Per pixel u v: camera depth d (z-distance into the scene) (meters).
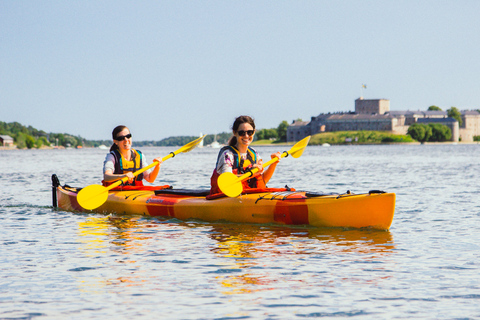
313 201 8.55
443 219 9.87
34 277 5.80
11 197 14.29
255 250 7.11
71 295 5.20
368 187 17.25
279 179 21.48
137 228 8.84
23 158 64.88
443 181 19.67
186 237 8.03
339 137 187.62
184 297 5.14
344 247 7.28
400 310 4.80
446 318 4.62
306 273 5.97
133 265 6.32
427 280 5.70
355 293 5.27
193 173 26.61
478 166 33.03
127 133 10.30
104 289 5.38
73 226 9.10
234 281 5.66
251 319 4.60
